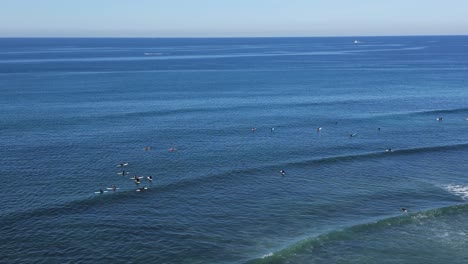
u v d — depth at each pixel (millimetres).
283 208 52125
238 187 58281
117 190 56344
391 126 91000
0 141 76625
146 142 77938
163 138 80625
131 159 68625
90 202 52750
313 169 65125
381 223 47969
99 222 47875
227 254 41875
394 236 45625
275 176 62250
